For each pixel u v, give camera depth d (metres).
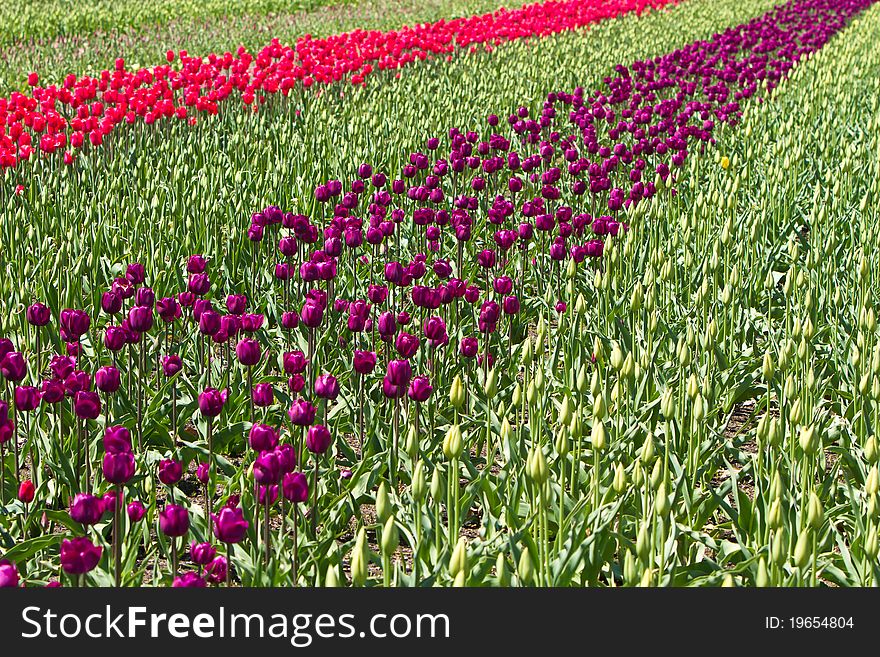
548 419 5.92
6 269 8.12
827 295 7.52
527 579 3.79
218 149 12.59
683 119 12.23
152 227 8.91
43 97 13.15
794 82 18.62
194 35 27.80
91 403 4.55
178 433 5.94
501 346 6.75
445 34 21.30
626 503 4.84
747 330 7.24
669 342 6.84
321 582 4.33
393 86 17.27
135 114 13.17
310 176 11.23
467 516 5.29
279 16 32.97
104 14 28.97
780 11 28.50
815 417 5.64
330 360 6.71
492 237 9.52
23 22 26.20
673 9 32.72
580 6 27.94
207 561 3.98
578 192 9.41
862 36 26.50
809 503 3.94
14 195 10.02
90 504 3.71
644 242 9.22
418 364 6.55
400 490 5.54
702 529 5.01
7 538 4.71
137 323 5.36
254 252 8.20
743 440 5.82
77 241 8.51
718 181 11.36
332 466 5.39
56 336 7.03
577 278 8.41
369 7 35.94
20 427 5.84
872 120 14.16
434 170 9.59
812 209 10.05
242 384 6.24
